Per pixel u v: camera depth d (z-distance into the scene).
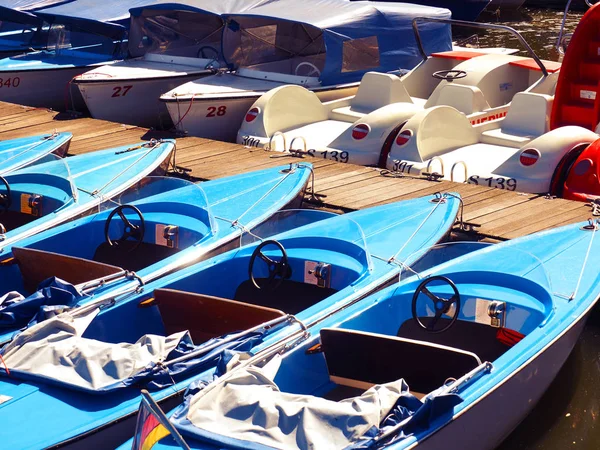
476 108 10.41
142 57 12.94
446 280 5.11
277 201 7.34
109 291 5.47
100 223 6.73
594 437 5.53
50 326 4.88
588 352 6.59
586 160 8.48
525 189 8.62
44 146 8.90
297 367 4.82
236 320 5.20
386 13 11.85
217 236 6.49
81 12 13.17
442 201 7.22
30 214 7.46
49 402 4.40
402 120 9.87
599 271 5.80
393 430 3.96
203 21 12.37
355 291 5.57
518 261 5.69
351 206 8.09
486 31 21.17
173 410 4.17
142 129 11.12
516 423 5.14
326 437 3.93
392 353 4.79
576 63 9.84
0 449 4.01
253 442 3.92
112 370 4.55
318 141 10.21
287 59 11.96
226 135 11.27
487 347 5.69
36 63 13.10
